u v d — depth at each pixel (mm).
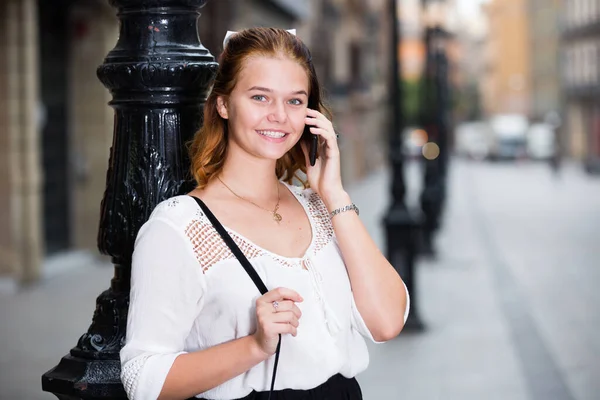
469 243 17516
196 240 2227
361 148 40906
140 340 2162
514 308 10602
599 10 60000
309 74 2375
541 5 76812
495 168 52875
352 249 2422
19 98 11148
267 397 2260
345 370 2406
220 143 2416
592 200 28906
